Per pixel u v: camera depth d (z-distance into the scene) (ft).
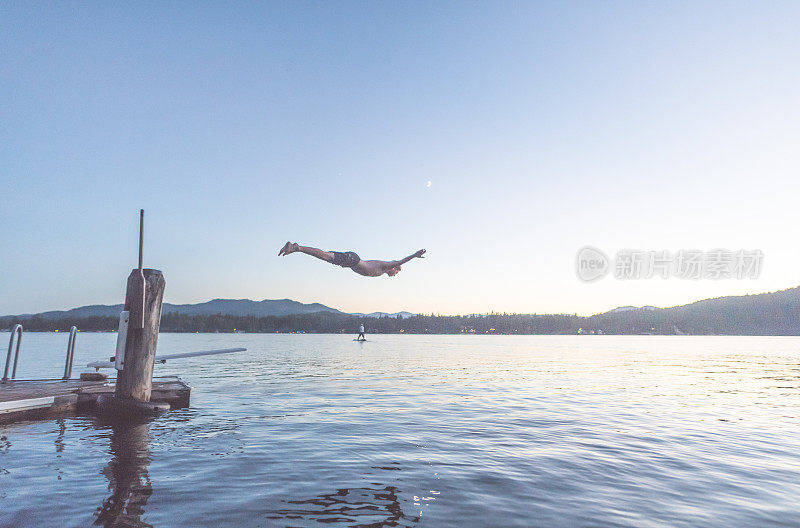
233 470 23.58
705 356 185.78
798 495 20.56
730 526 16.98
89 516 17.03
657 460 26.32
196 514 17.47
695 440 31.63
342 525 16.63
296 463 25.04
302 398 51.80
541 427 35.81
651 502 19.51
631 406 47.37
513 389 62.13
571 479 22.59
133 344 37.50
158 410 38.37
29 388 43.65
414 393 57.26
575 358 159.94
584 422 38.01
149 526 16.21
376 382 70.95
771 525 17.11
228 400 49.85
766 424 37.86
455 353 202.90
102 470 23.26
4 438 30.58
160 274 38.34
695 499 19.93
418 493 20.36
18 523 16.21
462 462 25.57
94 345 252.01
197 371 92.84
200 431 33.37
